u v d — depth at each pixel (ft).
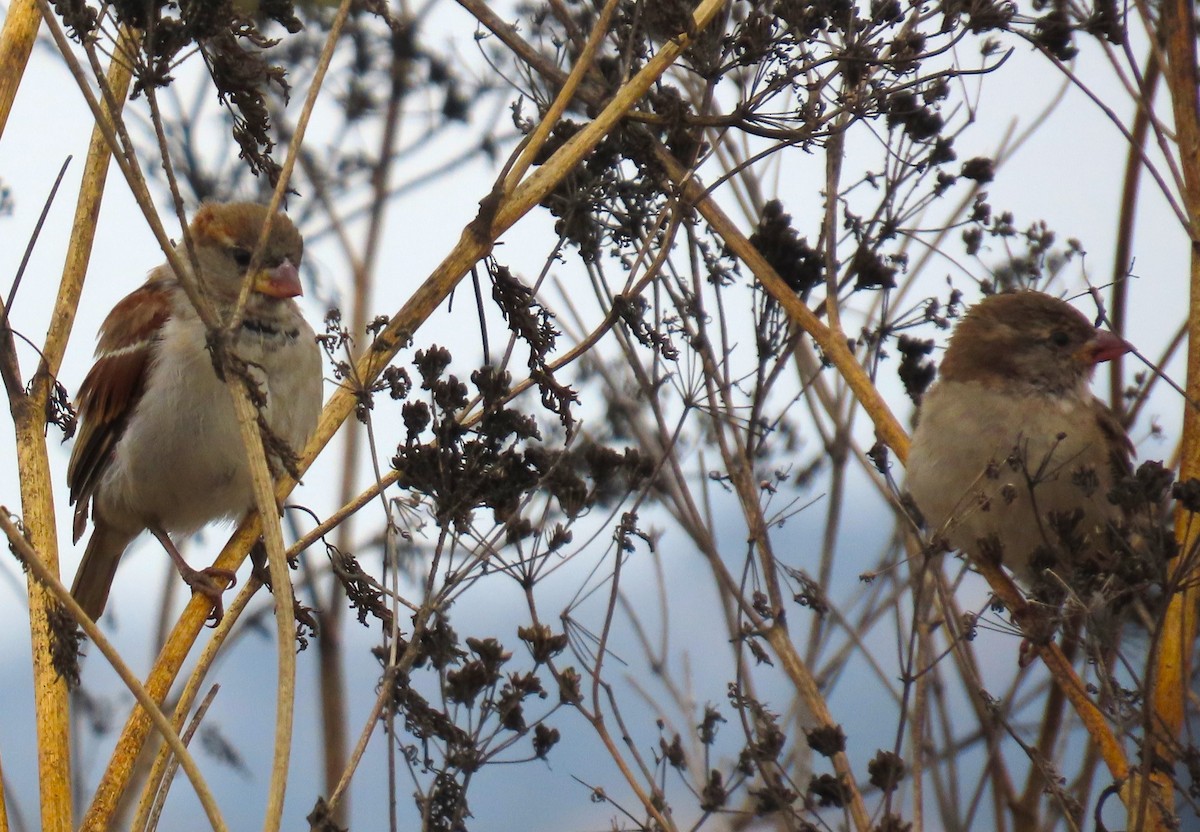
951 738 29.37
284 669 18.33
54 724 20.15
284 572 18.76
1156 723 23.26
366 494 24.02
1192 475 24.95
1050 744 30.63
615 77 28.09
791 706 30.14
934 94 27.04
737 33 25.91
